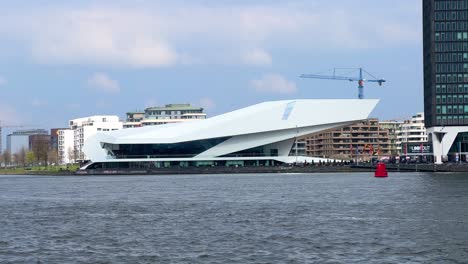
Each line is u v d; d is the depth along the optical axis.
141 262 47.09
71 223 70.06
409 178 155.38
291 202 91.25
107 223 69.38
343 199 94.56
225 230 62.03
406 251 49.50
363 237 56.16
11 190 139.62
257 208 83.31
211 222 68.69
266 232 60.22
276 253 49.47
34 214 81.00
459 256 47.56
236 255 48.91
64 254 50.41
